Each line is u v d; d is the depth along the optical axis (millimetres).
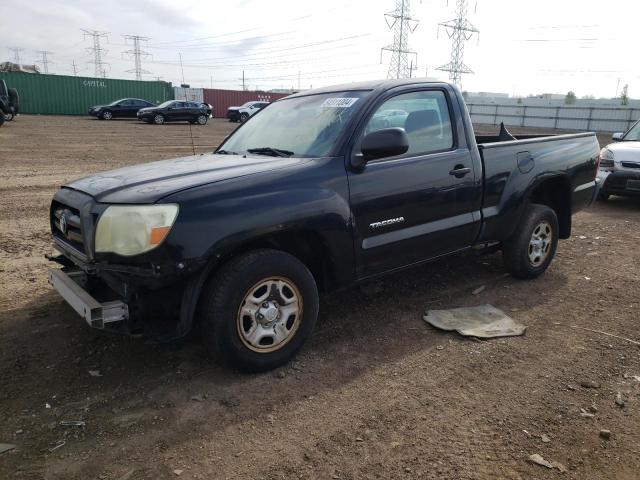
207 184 3264
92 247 3189
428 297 4875
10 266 5543
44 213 8141
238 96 51875
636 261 6102
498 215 4805
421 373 3547
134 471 2609
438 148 4395
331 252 3682
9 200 9023
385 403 3195
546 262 5426
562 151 5434
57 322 4207
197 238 3076
